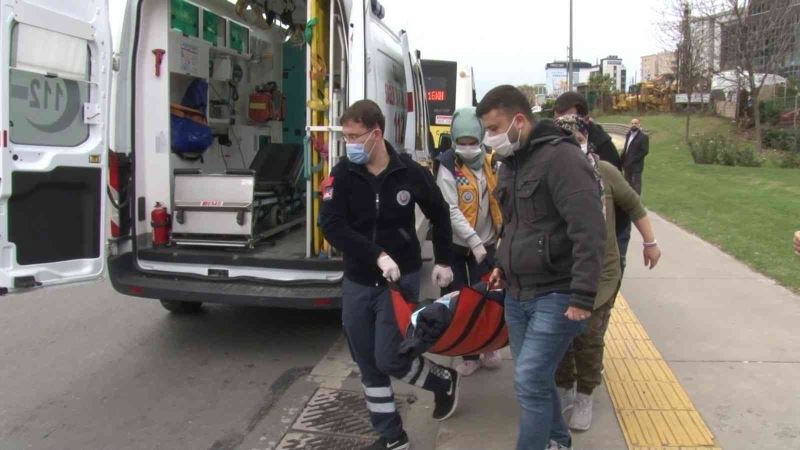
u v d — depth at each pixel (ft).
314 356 18.01
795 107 89.71
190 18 20.24
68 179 13.94
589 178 9.04
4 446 13.08
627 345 16.58
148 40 18.49
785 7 77.82
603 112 167.84
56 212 13.82
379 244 11.47
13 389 15.81
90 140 14.49
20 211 13.10
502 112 9.40
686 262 25.99
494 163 14.33
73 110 14.08
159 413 14.56
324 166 16.90
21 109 12.91
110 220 17.62
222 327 20.45
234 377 16.56
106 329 20.21
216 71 22.62
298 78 27.78
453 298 11.53
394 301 11.28
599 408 13.24
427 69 54.19
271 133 27.02
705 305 19.89
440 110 54.24
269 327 20.45
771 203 41.78
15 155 12.76
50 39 13.41
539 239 9.34
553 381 9.87
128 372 16.89
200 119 21.17
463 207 14.23
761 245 28.40
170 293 16.98
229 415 14.43
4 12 12.30
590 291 8.80
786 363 15.21
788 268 23.90
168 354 18.16
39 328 20.27
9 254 12.93
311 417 14.26
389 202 11.35
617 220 12.76
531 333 9.57
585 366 12.23
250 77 25.25
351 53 16.49
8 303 22.80
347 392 15.58
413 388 15.52
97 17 14.46
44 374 16.74
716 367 15.07
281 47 27.50
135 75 18.17
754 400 13.38
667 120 127.03
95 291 24.43
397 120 20.75
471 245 13.78
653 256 12.69
